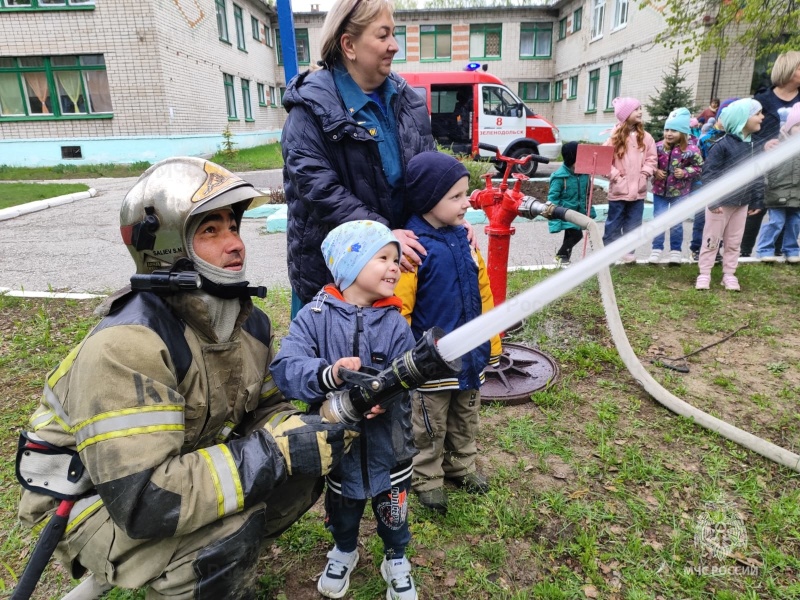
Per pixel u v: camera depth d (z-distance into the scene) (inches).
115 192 470.3
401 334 69.6
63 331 156.7
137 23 607.8
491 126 552.7
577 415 119.2
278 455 56.8
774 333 162.1
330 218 83.5
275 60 1107.9
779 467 101.9
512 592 75.4
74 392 52.6
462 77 543.5
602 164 177.3
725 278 202.4
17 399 122.1
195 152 713.0
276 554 81.6
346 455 67.7
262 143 1003.9
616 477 98.7
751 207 225.9
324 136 85.0
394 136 89.4
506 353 139.5
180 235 55.2
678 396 127.5
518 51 1072.8
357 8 78.3
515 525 87.0
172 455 53.9
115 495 50.3
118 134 642.2
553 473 100.3
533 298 39.3
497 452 106.9
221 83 816.9
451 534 85.5
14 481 96.3
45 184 506.0
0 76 624.1
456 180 81.7
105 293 194.7
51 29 607.2
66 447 56.6
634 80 752.3
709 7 394.3
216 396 60.4
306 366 61.6
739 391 130.2
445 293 84.5
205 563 54.8
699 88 579.2
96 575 58.7
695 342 156.6
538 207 122.6
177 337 57.0
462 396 89.0
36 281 211.8
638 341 157.2
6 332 157.8
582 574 78.6
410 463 72.1
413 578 77.6
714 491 94.8
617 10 794.8
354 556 76.8
